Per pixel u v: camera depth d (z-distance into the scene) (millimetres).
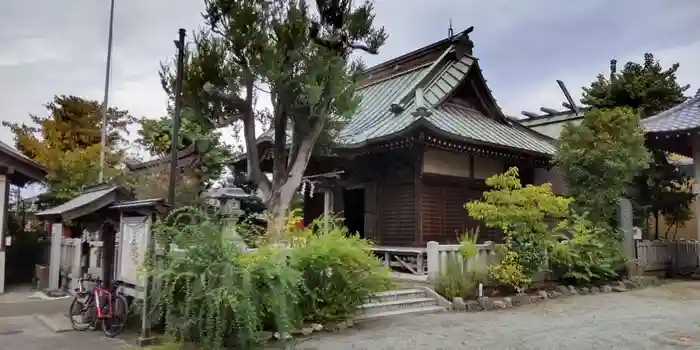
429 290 10625
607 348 7027
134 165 16344
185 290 6672
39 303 11273
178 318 6879
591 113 14273
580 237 12531
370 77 19359
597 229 13227
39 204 18344
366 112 15930
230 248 6867
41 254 16016
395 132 12266
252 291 6785
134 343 7281
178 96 9453
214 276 6516
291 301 7457
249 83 10117
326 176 14109
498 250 11555
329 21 10344
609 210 14016
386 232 14258
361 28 10500
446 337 7727
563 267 12594
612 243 13719
